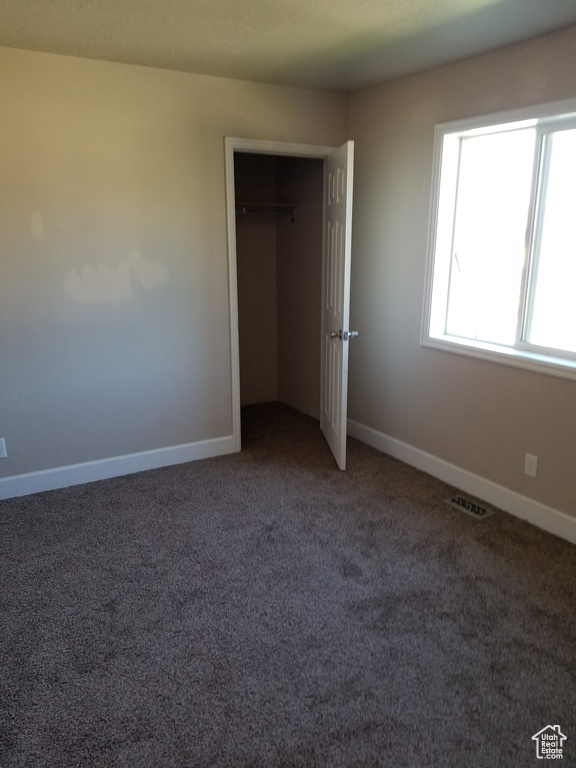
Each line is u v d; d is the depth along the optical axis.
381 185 3.51
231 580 2.37
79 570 2.44
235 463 3.62
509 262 3.22
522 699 1.75
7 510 2.99
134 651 1.96
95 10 2.23
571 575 2.39
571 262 2.75
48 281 3.01
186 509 2.99
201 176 3.31
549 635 2.03
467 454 3.16
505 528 2.78
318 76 3.21
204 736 1.63
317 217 4.12
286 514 2.94
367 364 3.86
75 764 1.54
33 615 2.15
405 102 3.23
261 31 2.46
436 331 3.33
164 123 3.14
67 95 2.87
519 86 2.61
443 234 3.18
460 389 3.14
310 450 3.84
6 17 2.31
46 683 1.82
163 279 3.33
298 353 4.68
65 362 3.15
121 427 3.40
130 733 1.64
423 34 2.47
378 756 1.56
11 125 2.78
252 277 4.76
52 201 2.94
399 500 3.09
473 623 2.10
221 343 3.61
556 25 2.35
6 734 1.64
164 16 2.29
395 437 3.70
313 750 1.58
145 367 3.39
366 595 2.26
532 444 2.78
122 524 2.83
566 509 2.67
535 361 2.68
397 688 1.80
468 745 1.60
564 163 2.65
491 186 3.17
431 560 2.51
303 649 1.97
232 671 1.87
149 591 2.29
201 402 3.63
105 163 3.03
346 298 3.22
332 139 3.69
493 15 2.25
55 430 3.20
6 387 3.03
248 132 3.39
